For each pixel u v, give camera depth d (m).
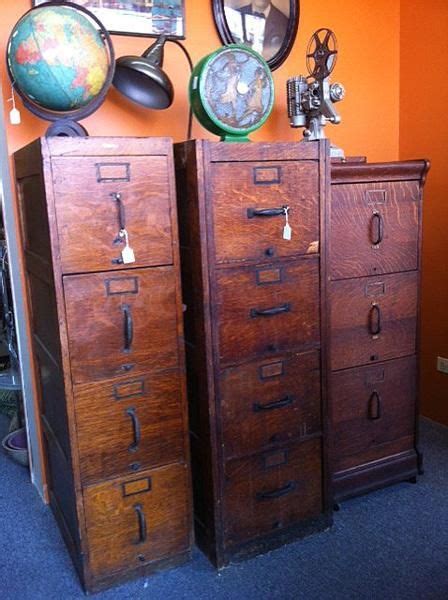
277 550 2.08
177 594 1.87
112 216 1.71
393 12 2.87
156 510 1.94
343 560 2.01
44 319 1.96
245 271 1.89
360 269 2.26
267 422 2.01
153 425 1.88
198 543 2.12
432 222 2.89
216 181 1.79
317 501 2.16
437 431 2.95
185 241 1.90
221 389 1.91
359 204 2.21
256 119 2.03
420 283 2.42
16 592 1.90
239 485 1.99
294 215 1.94
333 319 2.24
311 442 2.11
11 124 2.09
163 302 1.83
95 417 1.79
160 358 1.85
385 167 2.22
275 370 2.00
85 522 1.83
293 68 2.62
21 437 2.88
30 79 1.78
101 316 1.75
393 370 2.41
